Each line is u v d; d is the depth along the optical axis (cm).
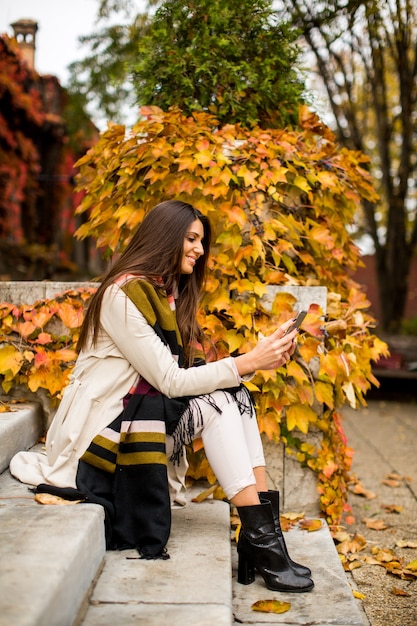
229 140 308
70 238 1573
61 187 1451
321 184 329
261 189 300
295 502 296
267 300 293
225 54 346
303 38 778
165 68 344
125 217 305
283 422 295
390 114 1298
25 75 1166
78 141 1049
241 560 220
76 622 167
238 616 197
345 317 309
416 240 1278
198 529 235
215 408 220
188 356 248
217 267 292
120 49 760
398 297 1284
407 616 234
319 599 208
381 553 293
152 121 302
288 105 360
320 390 289
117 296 224
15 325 295
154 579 192
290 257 331
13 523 189
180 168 290
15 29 1275
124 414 219
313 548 253
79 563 174
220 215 300
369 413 713
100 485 216
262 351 222
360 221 1731
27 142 1249
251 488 217
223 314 293
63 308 297
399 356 873
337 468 303
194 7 344
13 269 1076
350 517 334
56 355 295
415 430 604
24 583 149
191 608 175
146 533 211
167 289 242
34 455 247
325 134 355
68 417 223
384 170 1195
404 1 662
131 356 221
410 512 362
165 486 214
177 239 234
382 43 823
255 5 349
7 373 297
